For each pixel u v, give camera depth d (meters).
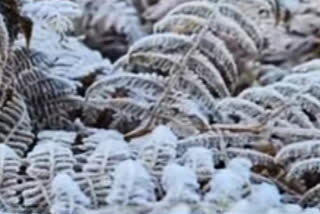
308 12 4.44
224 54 3.34
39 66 3.40
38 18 3.51
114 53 4.72
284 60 4.39
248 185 3.11
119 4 4.68
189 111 3.34
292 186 3.29
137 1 4.72
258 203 2.98
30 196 3.07
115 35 4.72
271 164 3.30
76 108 3.41
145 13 4.57
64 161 3.11
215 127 3.34
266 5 3.43
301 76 3.44
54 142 3.20
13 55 3.30
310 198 3.25
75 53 3.54
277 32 4.35
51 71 3.43
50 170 3.10
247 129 3.34
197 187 3.02
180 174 3.03
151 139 3.19
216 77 3.35
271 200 3.01
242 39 3.33
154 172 3.15
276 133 3.37
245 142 3.35
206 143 3.30
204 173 3.16
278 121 3.38
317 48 4.42
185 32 3.50
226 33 3.33
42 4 3.52
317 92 3.39
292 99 3.38
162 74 3.65
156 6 4.55
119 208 2.91
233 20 3.33
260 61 4.29
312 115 3.56
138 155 3.18
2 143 3.22
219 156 3.30
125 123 3.41
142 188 3.01
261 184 3.15
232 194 3.01
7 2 3.26
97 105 3.41
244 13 3.38
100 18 4.67
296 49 4.40
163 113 3.36
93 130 3.37
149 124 3.35
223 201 2.98
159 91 3.38
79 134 3.36
